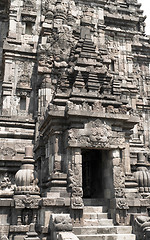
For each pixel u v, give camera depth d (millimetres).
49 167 16078
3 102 25875
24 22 28953
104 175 16719
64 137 15734
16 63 27312
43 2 29859
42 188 16859
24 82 26938
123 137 16219
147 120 32875
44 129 17562
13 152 23844
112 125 16266
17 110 26094
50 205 13547
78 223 13734
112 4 35469
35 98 26688
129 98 30234
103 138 15617
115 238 13047
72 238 11000
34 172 15758
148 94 34312
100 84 18297
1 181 22453
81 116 15492
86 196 19297
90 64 18578
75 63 18891
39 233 13961
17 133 24469
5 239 13500
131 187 16203
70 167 14875
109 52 32156
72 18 29047
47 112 15992
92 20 31125
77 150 15117
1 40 32312
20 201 14602
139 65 35562
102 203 15945
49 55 26375
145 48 36344
